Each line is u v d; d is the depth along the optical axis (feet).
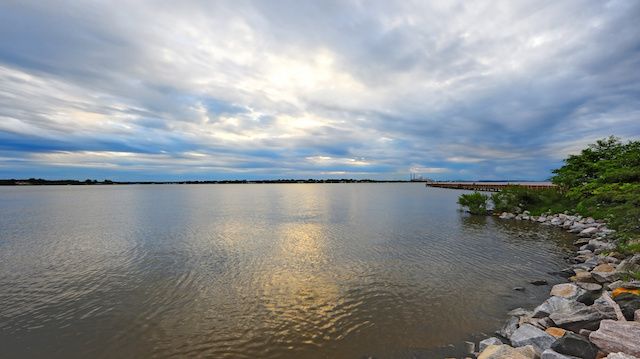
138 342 40.16
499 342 35.91
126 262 76.69
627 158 87.81
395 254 81.61
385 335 40.57
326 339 40.01
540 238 99.35
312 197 367.86
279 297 53.62
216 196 403.54
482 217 154.10
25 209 217.56
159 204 263.29
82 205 253.44
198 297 54.29
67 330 43.47
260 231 120.98
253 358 36.32
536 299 50.93
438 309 47.88
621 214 65.21
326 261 75.66
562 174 150.51
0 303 52.65
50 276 66.44
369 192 514.68
